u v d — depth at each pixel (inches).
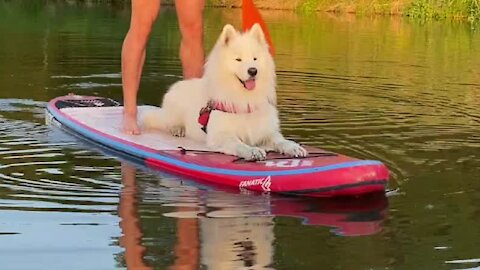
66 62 412.5
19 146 218.4
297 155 193.6
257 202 168.9
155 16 234.7
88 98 283.4
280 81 362.9
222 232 145.4
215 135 205.6
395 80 372.2
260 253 134.0
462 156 211.0
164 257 131.5
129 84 231.6
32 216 153.0
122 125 238.4
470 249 137.3
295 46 536.1
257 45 204.5
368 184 170.6
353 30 698.8
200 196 172.6
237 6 1094.4
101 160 205.5
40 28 630.5
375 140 231.8
